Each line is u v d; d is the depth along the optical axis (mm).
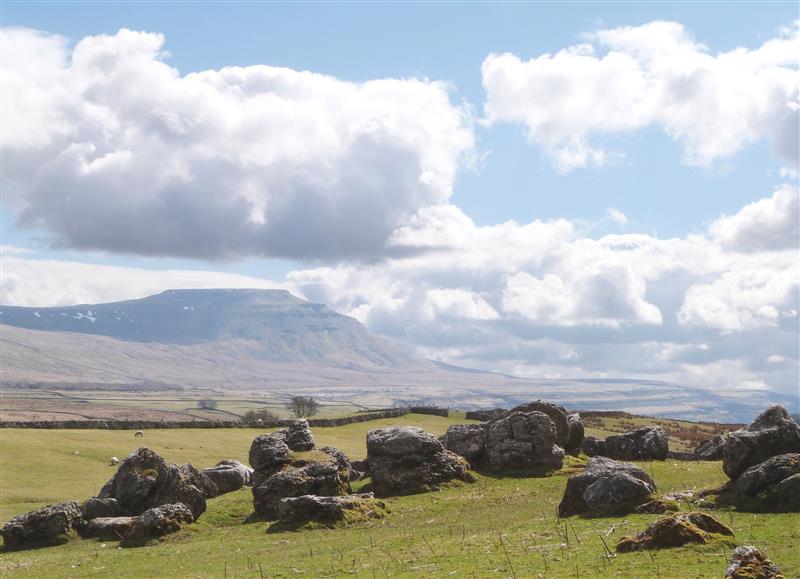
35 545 58031
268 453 65875
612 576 29547
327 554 43469
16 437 98375
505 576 31484
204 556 47875
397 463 69375
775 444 47156
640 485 44719
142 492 63344
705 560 30828
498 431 74062
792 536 34531
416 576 33312
